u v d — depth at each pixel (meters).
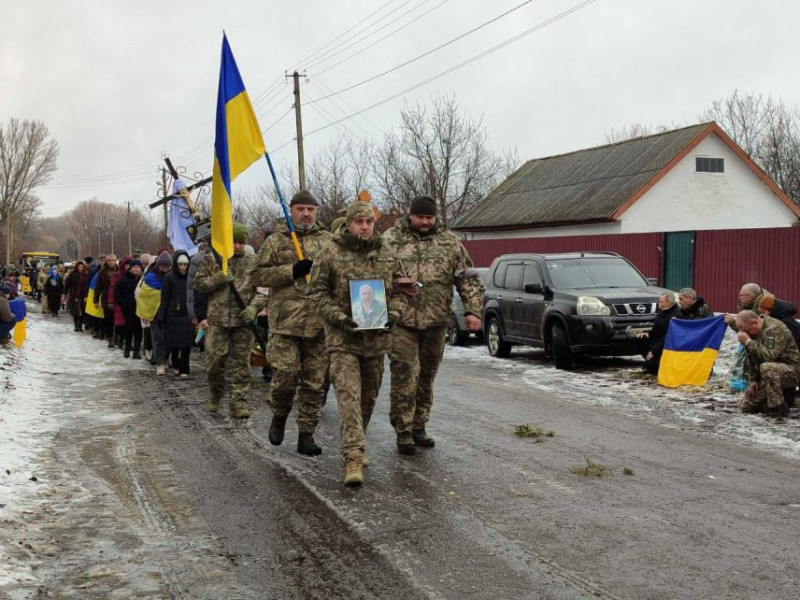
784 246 19.80
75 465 6.88
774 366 8.75
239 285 8.96
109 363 14.40
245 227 9.02
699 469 6.64
